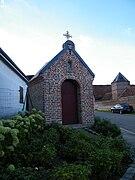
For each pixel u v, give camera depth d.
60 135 9.18
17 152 5.96
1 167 5.12
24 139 6.74
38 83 13.56
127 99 34.06
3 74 10.07
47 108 12.05
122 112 31.28
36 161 5.96
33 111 11.07
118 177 5.75
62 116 13.21
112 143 7.45
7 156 5.51
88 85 13.95
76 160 6.43
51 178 4.62
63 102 13.38
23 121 7.71
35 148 6.39
